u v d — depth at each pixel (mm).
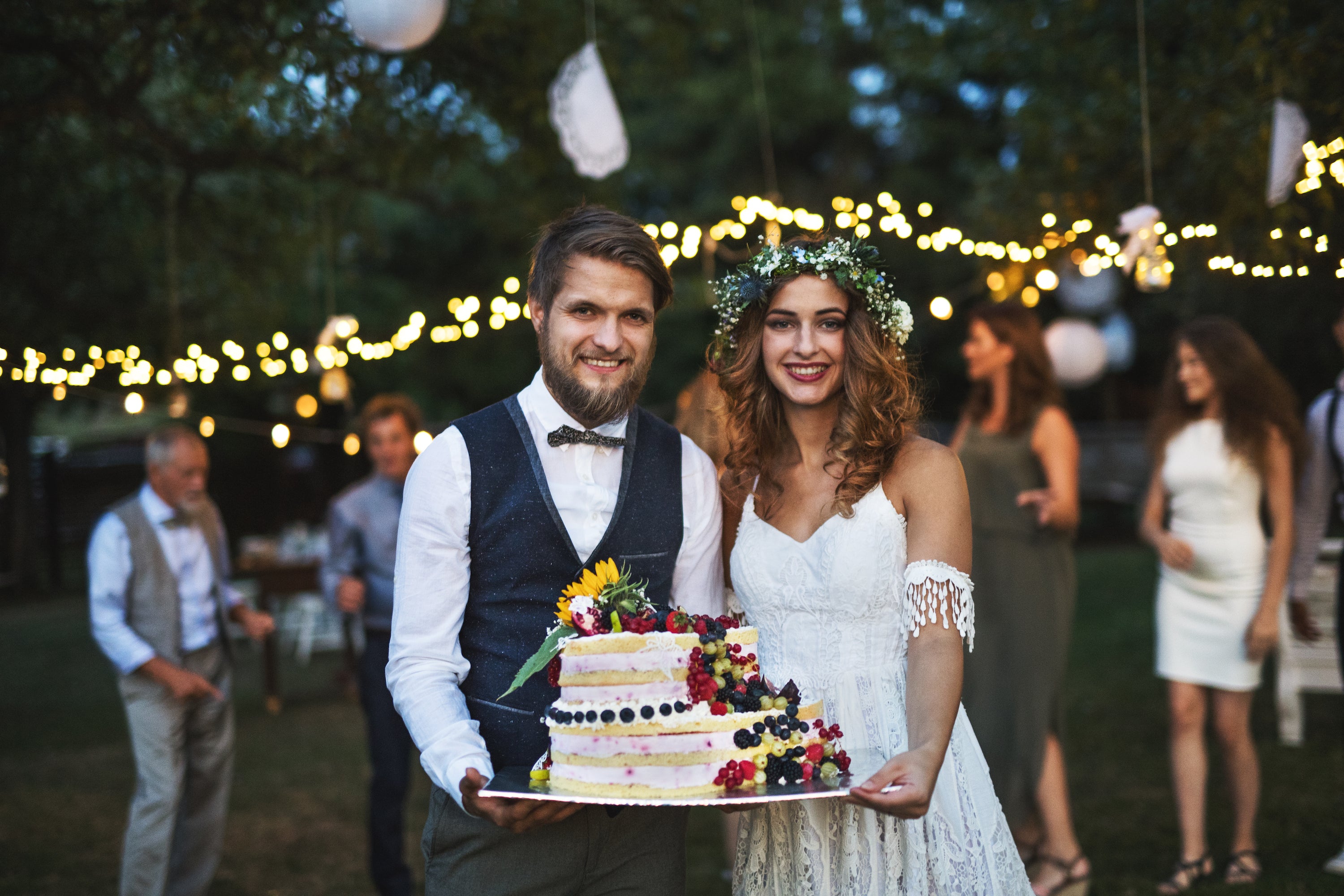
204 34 5430
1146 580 11328
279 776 6090
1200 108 5602
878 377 2312
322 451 17078
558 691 2162
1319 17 5070
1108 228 5789
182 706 3875
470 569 2207
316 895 4309
